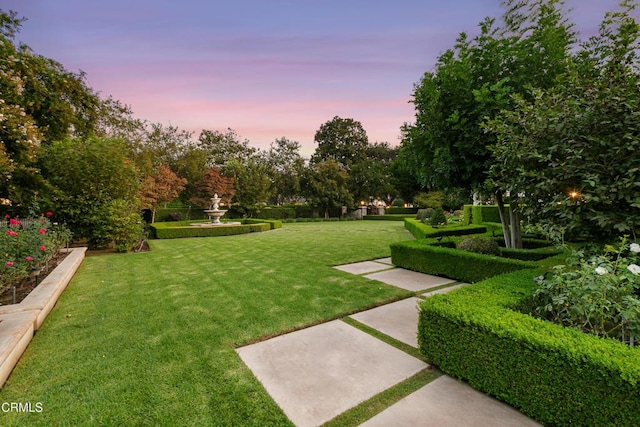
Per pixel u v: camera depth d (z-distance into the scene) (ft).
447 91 15.55
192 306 11.45
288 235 40.42
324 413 5.53
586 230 7.54
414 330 9.24
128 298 12.47
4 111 19.01
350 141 109.29
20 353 7.54
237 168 73.31
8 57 23.21
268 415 5.48
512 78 14.55
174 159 64.13
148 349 8.01
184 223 49.80
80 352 7.84
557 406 4.95
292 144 94.73
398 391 6.19
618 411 4.30
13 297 10.26
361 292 13.10
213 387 6.32
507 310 6.54
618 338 6.07
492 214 35.88
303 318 10.19
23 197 24.27
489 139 13.88
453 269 15.34
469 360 6.24
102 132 45.44
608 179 6.99
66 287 14.14
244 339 8.63
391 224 67.00
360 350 7.95
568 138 7.70
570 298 6.52
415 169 19.42
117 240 25.98
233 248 27.55
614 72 7.59
